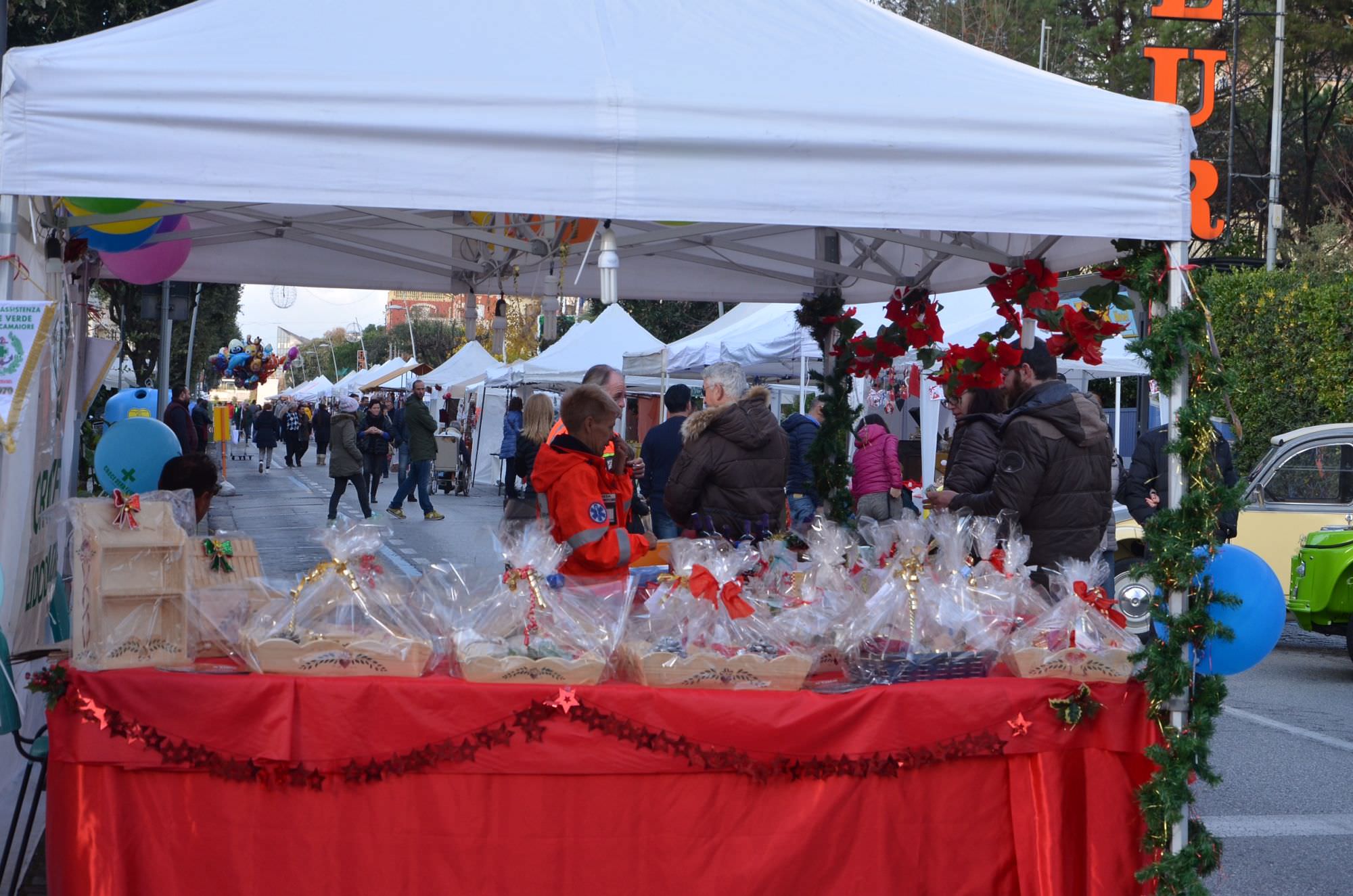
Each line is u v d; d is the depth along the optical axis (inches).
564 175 131.3
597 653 134.1
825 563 167.8
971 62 162.7
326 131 127.0
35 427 173.5
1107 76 1141.1
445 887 129.3
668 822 131.8
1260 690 330.3
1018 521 179.0
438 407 1135.6
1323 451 392.8
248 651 130.0
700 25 159.8
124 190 124.2
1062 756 141.6
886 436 363.6
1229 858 194.5
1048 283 201.2
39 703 203.8
